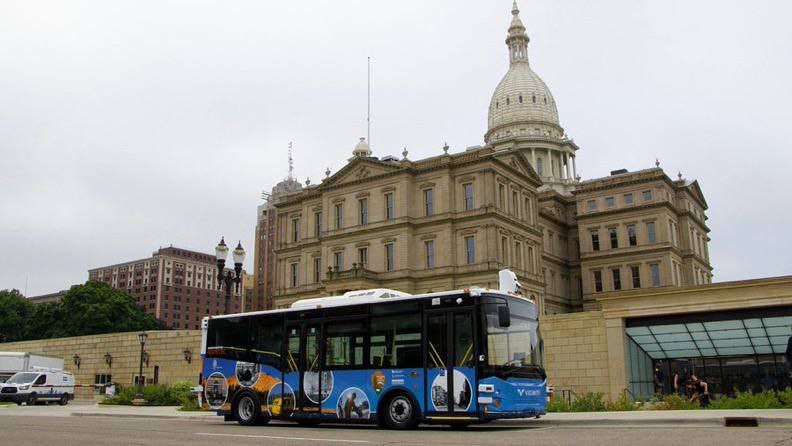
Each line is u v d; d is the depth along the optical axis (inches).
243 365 1004.6
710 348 1519.4
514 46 5620.1
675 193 4089.6
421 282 3080.7
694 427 778.2
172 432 805.2
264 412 965.8
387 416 866.1
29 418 1150.3
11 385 1900.8
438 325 852.6
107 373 2434.8
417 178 3198.8
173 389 1774.1
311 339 949.2
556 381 1537.9
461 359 826.2
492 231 2974.9
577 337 1530.5
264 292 7741.1
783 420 783.7
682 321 1421.0
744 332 1423.5
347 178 3390.7
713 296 1374.3
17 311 4840.1
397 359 870.4
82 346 2549.2
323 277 3361.2
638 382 1525.6
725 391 1561.3
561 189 4972.9
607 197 4087.1
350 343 914.1
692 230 4114.2
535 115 5295.3
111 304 4200.3
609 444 583.5
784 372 1508.4
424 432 782.5
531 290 3238.2
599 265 4005.9
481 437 685.9
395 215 3176.7
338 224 3383.4
